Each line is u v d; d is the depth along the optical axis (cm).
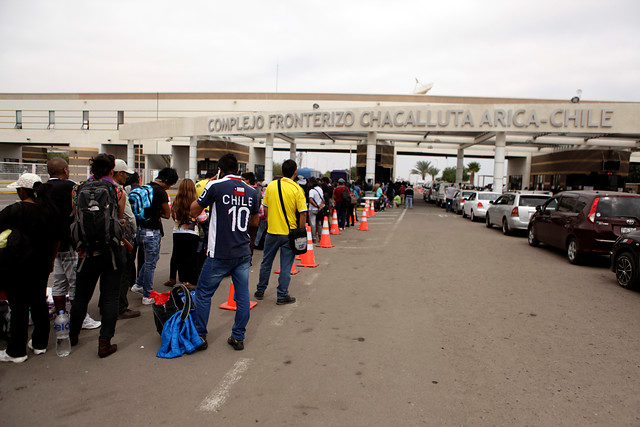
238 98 4231
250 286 718
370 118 2661
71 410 328
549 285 757
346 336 492
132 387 365
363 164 3912
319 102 4072
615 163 3341
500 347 465
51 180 483
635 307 627
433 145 3975
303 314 571
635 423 321
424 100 4006
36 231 400
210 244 439
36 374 387
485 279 793
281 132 2928
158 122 3628
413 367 411
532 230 1233
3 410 326
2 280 391
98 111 4612
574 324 545
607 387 377
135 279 655
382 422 316
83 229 408
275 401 344
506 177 4903
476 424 316
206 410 329
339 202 1569
